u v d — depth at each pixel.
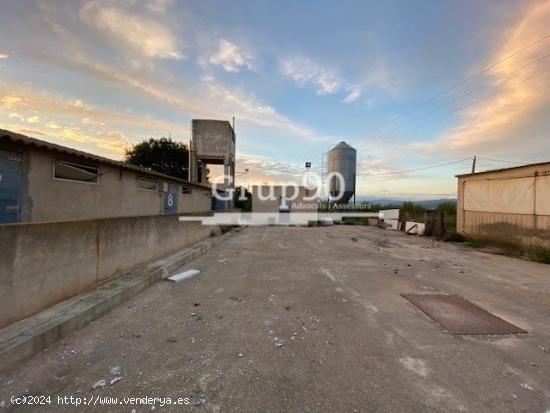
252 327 3.37
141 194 8.52
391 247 10.42
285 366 2.55
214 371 2.45
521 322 3.68
